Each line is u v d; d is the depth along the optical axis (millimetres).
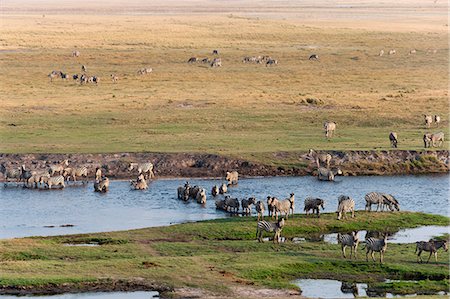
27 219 56438
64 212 58594
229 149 76438
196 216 57531
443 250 47750
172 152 74688
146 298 39531
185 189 62500
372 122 90250
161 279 41688
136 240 50000
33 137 81312
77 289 40719
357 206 60594
